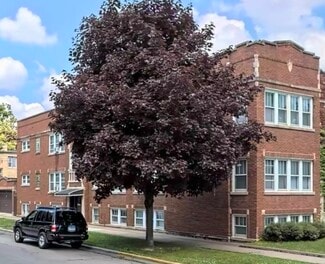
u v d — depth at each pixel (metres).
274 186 25.64
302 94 27.16
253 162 24.97
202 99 18.91
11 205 54.12
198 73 19.72
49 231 22.56
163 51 19.33
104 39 20.69
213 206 26.67
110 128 18.89
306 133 27.23
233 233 25.62
